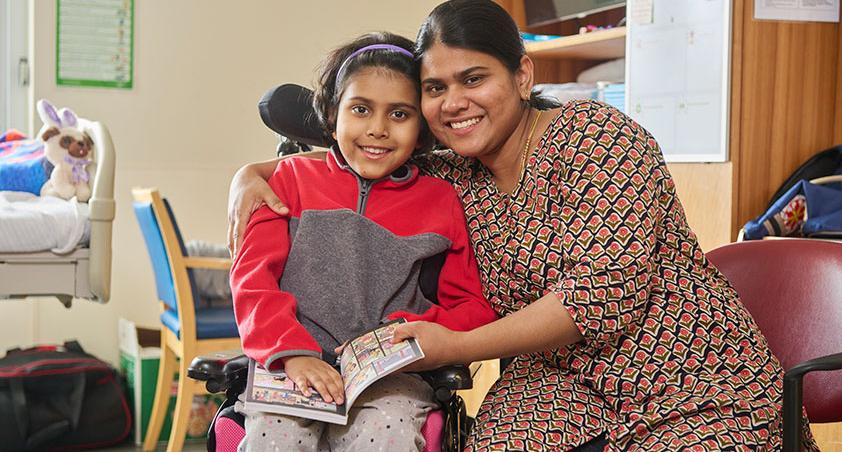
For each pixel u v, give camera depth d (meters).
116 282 4.03
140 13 4.07
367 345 1.48
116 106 4.05
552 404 1.49
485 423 1.50
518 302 1.59
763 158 2.57
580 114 1.53
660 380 1.47
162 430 3.57
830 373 1.67
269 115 1.83
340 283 1.61
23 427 3.30
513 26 1.58
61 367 3.43
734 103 2.54
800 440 1.37
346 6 4.44
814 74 2.62
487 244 1.61
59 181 3.17
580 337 1.46
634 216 1.45
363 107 1.65
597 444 1.48
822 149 2.64
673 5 2.71
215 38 4.20
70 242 2.89
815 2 2.60
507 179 1.63
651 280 1.50
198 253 3.78
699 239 2.64
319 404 1.41
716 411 1.43
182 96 4.15
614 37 3.07
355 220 1.64
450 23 1.54
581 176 1.49
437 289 1.69
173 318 3.29
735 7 2.53
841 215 2.34
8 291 2.86
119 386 3.53
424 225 1.67
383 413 1.44
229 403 1.61
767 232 2.40
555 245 1.51
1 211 2.89
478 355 1.44
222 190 4.23
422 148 1.75
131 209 4.06
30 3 3.98
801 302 1.72
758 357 1.50
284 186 1.71
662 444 1.41
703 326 1.49
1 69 4.03
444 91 1.58
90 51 4.00
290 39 4.34
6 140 3.50
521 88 1.59
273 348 1.46
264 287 1.55
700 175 2.64
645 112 2.82
